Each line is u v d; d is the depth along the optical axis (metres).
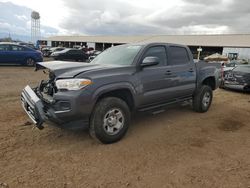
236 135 4.78
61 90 3.68
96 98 3.77
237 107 7.33
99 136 3.93
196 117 5.89
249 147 4.20
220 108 7.04
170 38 56.88
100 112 3.85
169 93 5.10
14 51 15.88
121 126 4.18
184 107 6.81
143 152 3.84
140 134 4.59
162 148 4.02
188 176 3.20
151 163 3.50
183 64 5.51
